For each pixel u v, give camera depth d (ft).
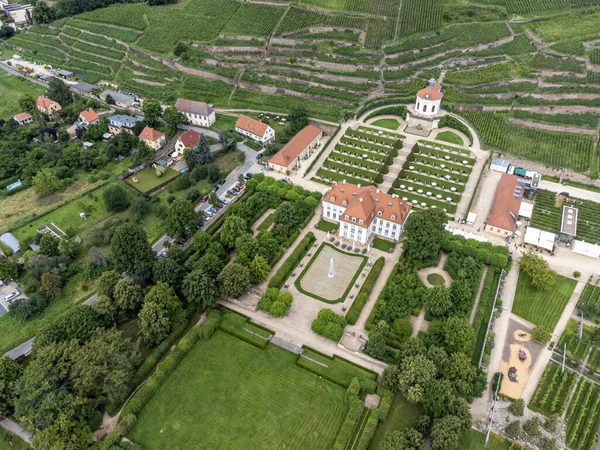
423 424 322.96
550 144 627.46
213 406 352.28
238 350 393.09
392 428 333.62
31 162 634.02
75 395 334.44
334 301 435.53
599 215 533.96
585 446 325.62
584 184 582.76
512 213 514.68
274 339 400.47
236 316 421.18
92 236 507.30
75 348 355.56
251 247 455.63
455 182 586.45
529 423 325.62
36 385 326.85
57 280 449.06
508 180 565.53
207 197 574.15
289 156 611.47
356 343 394.32
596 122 633.61
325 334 392.27
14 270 470.39
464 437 329.11
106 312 395.14
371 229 501.97
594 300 432.66
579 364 377.50
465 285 418.31
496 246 481.87
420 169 609.42
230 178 613.93
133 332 410.52
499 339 399.44
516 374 371.35
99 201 579.89
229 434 334.44
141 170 635.66
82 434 318.45
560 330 407.03
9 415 350.43
